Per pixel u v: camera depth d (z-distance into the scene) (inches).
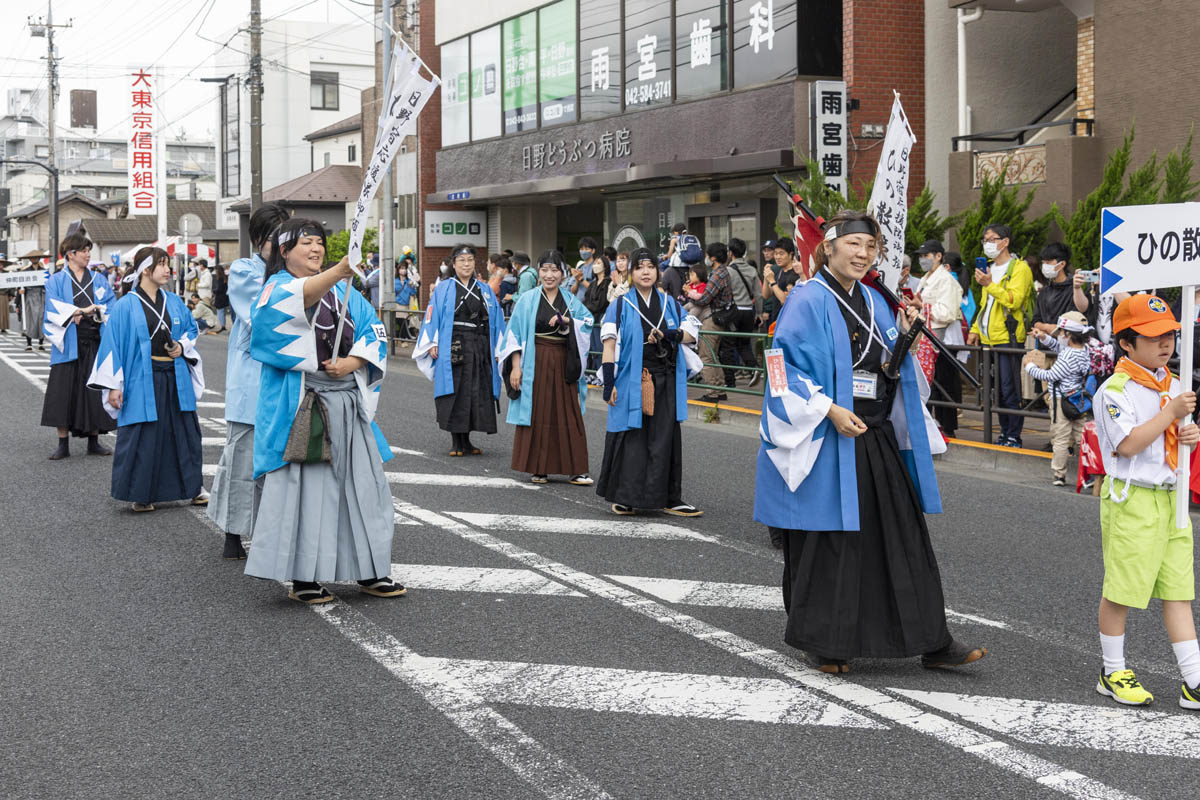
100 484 387.5
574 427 386.0
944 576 269.9
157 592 255.0
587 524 326.3
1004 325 450.0
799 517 192.2
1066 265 420.2
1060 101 649.6
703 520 332.5
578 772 160.1
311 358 229.8
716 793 153.1
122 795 154.3
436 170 1083.9
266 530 234.2
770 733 173.9
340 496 239.6
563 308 384.8
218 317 1275.8
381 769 161.8
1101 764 162.1
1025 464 412.2
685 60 757.3
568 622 232.2
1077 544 301.3
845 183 615.2
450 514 338.6
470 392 446.6
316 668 204.5
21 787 157.0
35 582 263.1
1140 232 187.2
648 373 330.0
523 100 948.0
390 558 266.4
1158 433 180.5
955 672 203.0
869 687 194.2
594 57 852.0
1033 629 228.7
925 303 461.4
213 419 547.8
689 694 191.0
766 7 682.8
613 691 192.5
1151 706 185.6
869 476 193.5
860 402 195.5
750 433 516.1
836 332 191.6
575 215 1062.4
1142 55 524.4
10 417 563.2
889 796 151.9
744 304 602.2
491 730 175.8
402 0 1158.3
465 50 1030.4
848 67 634.8
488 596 251.3
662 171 735.1
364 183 216.8
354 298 240.1
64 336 436.1
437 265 1092.5
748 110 699.4
